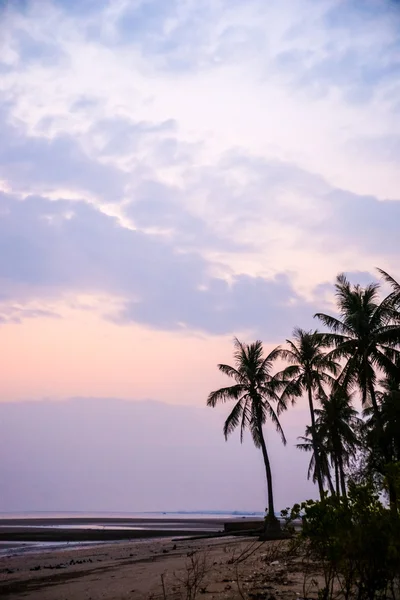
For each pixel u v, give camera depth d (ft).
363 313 106.73
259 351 138.72
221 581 39.78
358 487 25.95
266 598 32.07
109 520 503.61
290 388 136.77
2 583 57.93
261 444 134.62
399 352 106.83
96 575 56.13
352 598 28.27
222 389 135.44
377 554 24.16
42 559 96.02
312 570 40.42
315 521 25.82
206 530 239.50
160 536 186.70
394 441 103.81
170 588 39.60
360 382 107.14
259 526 147.43
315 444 137.08
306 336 139.64
